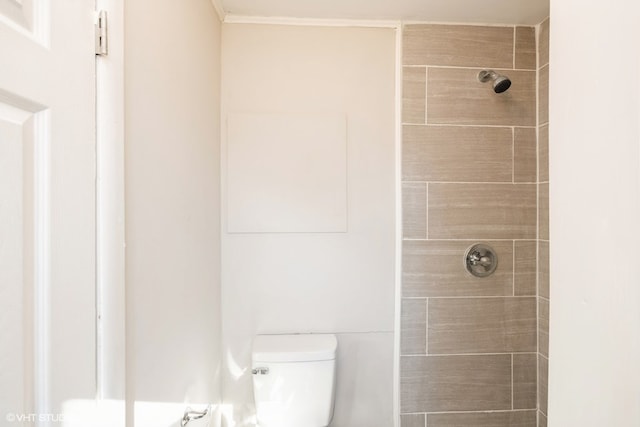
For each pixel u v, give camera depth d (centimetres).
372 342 139
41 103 45
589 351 40
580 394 41
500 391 139
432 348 138
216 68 128
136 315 68
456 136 138
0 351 39
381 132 139
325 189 137
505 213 139
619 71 36
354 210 139
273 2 126
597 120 39
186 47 96
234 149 135
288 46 136
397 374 138
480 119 138
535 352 138
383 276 139
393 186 139
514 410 139
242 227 136
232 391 136
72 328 50
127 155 64
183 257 93
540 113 138
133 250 67
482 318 139
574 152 42
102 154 58
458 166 138
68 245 50
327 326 139
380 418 139
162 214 80
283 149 136
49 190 46
